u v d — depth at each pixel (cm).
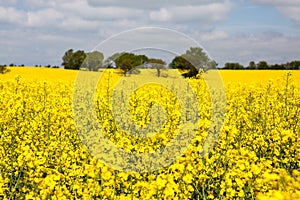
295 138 922
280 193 436
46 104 1602
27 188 754
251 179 675
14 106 1457
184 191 691
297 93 1842
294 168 866
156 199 654
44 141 1121
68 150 1012
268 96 1759
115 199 689
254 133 1095
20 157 789
